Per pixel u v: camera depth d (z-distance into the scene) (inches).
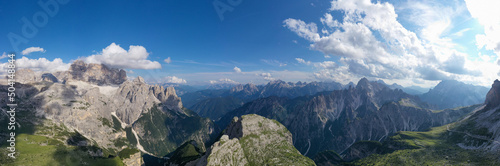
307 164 7406.5
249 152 7869.1
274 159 7603.4
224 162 6756.9
